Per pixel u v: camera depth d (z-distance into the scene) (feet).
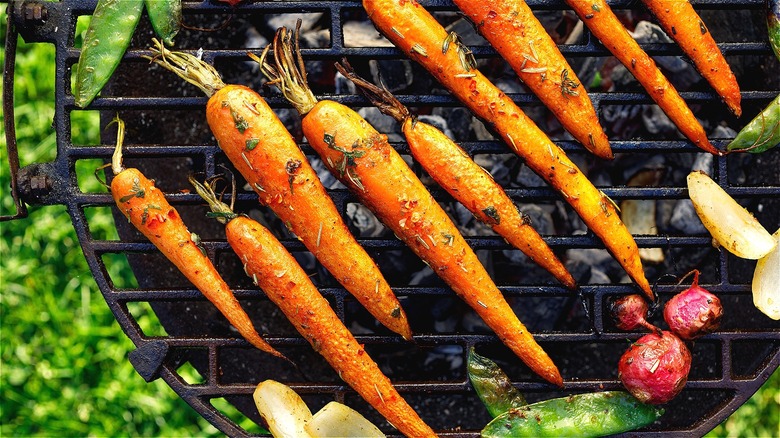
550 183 2.41
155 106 2.39
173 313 2.55
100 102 2.39
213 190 2.39
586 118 2.40
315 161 2.63
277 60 2.35
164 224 2.38
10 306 2.85
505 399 2.43
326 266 2.39
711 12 2.62
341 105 2.35
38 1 2.38
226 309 2.39
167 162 2.60
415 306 2.62
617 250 2.42
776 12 2.40
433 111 2.64
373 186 2.35
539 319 2.63
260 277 2.38
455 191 2.38
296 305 2.38
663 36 2.59
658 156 2.64
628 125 2.63
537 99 2.42
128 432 2.85
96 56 2.37
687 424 2.62
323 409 2.42
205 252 2.43
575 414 2.42
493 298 2.40
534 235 2.40
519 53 2.38
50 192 2.38
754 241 2.41
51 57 2.88
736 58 2.61
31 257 2.86
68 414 2.84
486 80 2.38
